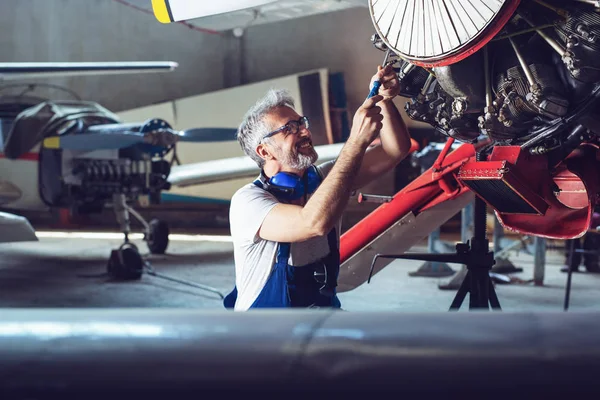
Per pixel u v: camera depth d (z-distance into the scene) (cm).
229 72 1281
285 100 178
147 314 44
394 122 191
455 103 185
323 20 1248
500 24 163
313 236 158
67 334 43
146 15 1286
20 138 674
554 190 204
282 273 167
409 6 175
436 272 629
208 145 1098
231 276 637
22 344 42
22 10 1298
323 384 41
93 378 41
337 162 157
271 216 163
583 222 202
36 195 712
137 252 614
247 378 42
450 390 41
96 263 714
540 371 40
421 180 263
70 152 647
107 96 1292
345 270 277
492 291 240
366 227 275
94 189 638
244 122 180
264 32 1271
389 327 43
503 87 176
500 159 192
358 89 1239
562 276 629
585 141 194
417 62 176
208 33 1279
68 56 1301
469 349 41
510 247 637
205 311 45
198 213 1180
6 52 1305
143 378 42
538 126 181
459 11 166
